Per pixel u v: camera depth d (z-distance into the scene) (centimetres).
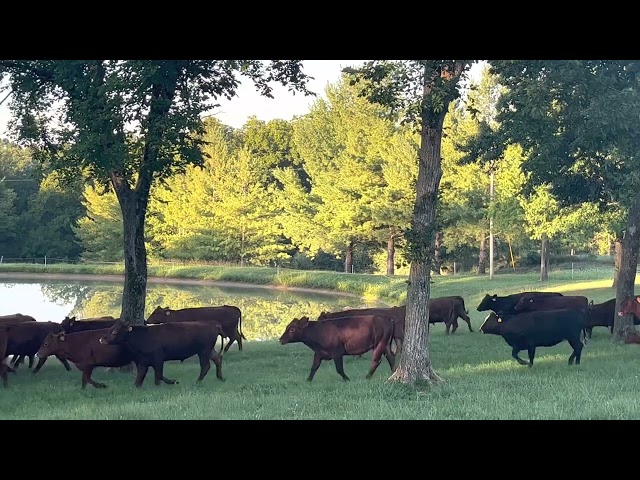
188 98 1772
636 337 1998
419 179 1405
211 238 6644
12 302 4284
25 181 8781
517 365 1609
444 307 2419
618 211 2539
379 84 1336
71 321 1878
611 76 1845
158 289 5553
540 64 1537
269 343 2359
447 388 1321
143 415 1140
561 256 6469
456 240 5369
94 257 7262
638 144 1781
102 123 1590
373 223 5300
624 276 2034
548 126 1858
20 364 1955
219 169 6675
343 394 1298
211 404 1224
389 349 1645
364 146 5288
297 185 6097
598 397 1170
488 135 2220
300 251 6475
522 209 4241
